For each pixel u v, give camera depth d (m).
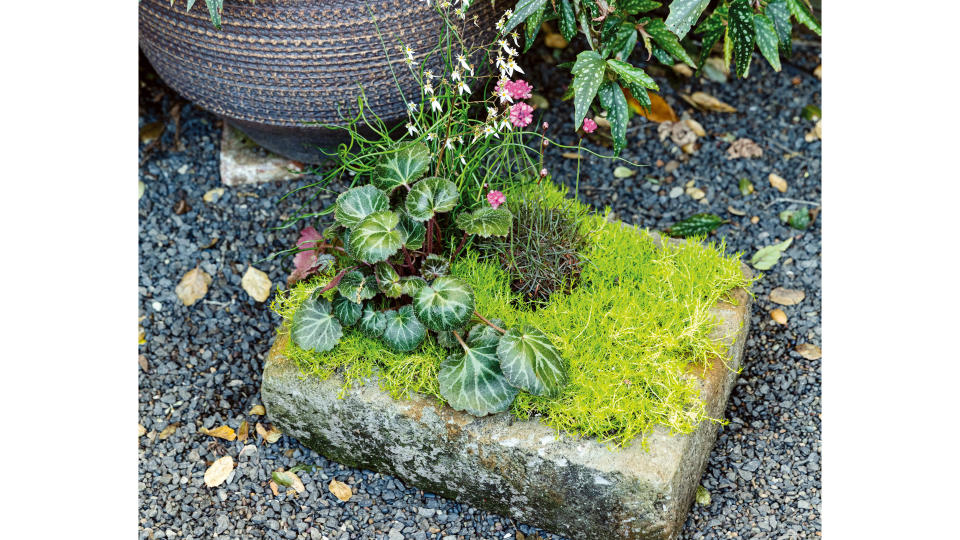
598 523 1.47
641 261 1.62
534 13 1.55
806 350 1.68
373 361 1.52
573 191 1.84
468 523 1.53
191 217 1.81
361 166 1.63
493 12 1.62
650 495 1.43
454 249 1.59
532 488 1.48
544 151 1.89
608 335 1.52
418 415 1.49
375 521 1.53
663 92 1.98
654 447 1.44
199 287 1.73
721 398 1.54
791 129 1.92
